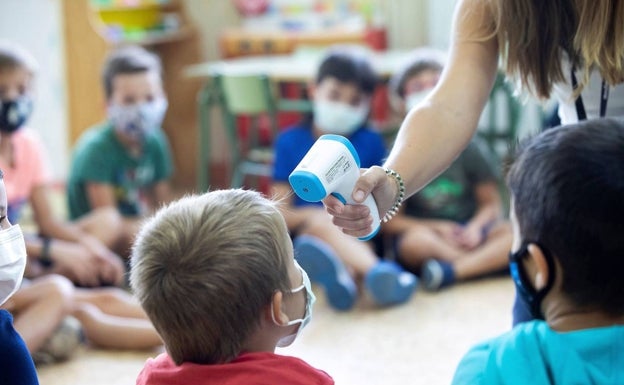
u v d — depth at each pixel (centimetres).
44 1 455
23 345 135
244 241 110
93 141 328
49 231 303
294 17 482
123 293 289
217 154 470
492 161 352
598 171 100
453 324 273
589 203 99
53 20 455
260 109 376
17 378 133
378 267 290
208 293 109
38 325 249
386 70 384
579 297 103
